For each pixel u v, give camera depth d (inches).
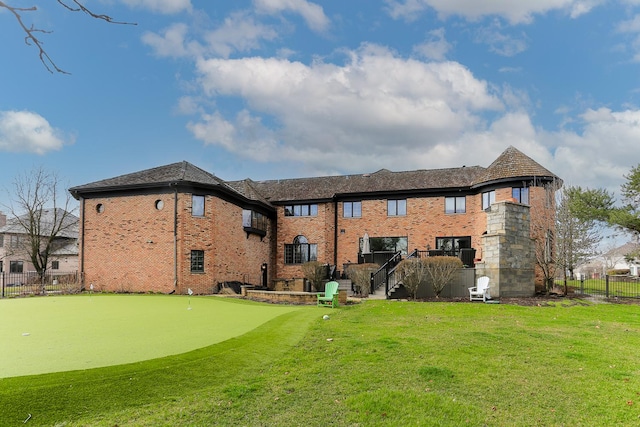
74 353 236.2
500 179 846.5
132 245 835.4
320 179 1206.3
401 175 1107.9
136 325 344.2
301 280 949.2
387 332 322.0
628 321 412.5
